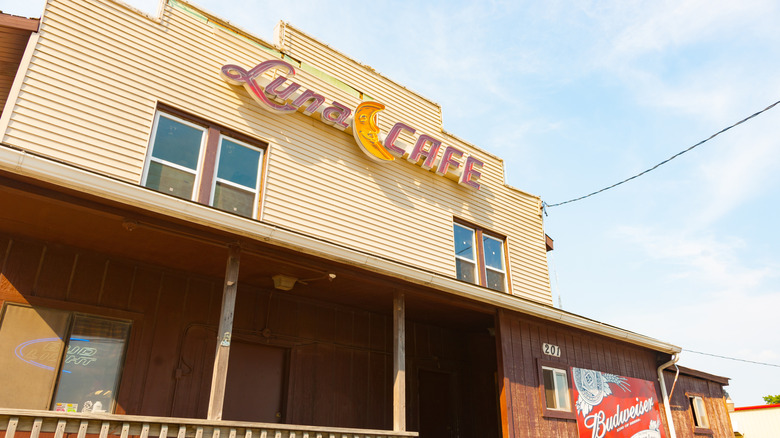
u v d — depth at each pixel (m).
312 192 8.81
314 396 8.68
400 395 7.23
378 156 9.82
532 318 9.64
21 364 6.21
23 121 6.29
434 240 10.41
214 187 7.80
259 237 6.22
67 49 6.93
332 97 9.84
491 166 12.52
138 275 7.36
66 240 6.63
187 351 7.54
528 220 12.89
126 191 5.34
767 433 22.44
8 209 5.73
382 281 7.63
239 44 8.84
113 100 7.14
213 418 5.59
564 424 9.41
